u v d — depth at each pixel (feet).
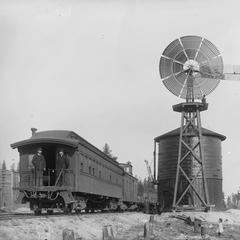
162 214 165.68
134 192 179.11
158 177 223.92
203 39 179.32
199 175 207.41
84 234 68.85
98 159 106.22
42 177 82.79
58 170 83.35
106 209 128.26
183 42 180.55
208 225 123.13
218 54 178.91
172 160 215.72
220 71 178.81
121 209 142.92
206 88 181.06
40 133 90.33
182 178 208.54
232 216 170.09
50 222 64.23
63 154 83.66
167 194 215.51
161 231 98.58
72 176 84.12
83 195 95.61
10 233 52.42
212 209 195.00
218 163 217.36
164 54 182.19
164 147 221.46
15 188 82.64
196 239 87.04
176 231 100.99
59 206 84.43
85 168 91.71
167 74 182.50
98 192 104.53
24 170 84.84
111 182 124.06
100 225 82.53
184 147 211.00
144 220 126.31
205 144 213.05
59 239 59.11
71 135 89.10
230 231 108.88
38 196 81.92
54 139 83.71
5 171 154.71
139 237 81.92
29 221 60.13
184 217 137.28
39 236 55.52
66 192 81.51
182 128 181.57
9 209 132.36
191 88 180.75
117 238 77.56
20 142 85.40
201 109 180.86
